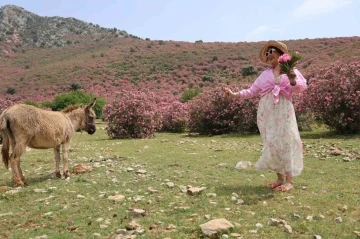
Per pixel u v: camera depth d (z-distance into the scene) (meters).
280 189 6.00
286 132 5.95
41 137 7.12
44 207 5.39
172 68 61.66
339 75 14.19
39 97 53.06
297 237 4.07
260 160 6.12
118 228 4.44
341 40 57.53
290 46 59.94
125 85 55.94
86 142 15.39
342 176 7.14
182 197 5.75
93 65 68.00
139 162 9.36
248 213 4.90
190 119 19.00
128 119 17.33
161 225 4.51
